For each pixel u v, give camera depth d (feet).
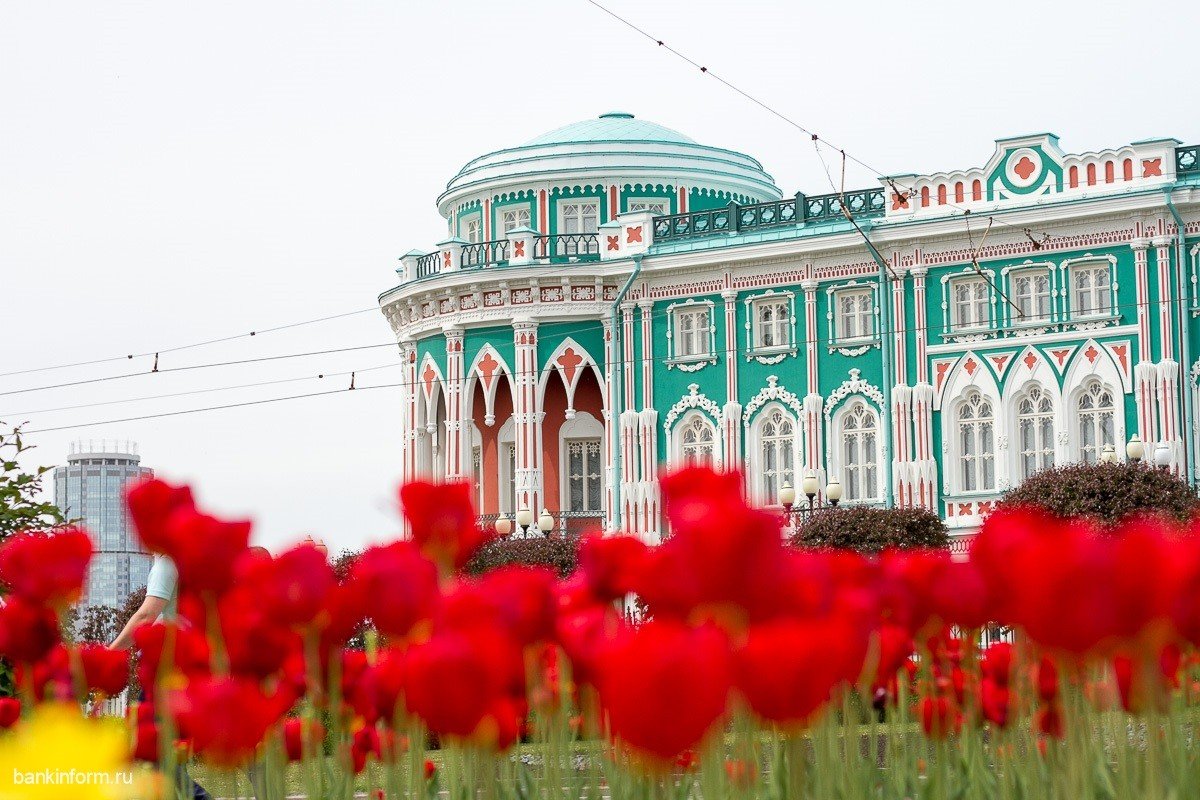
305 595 11.91
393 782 12.86
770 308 144.15
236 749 10.51
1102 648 10.96
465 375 153.79
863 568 14.37
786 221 143.54
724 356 144.77
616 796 12.35
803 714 8.37
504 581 12.69
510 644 11.43
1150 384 125.70
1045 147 130.52
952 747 15.85
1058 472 108.27
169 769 11.93
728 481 10.01
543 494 152.15
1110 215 127.54
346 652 14.47
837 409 139.74
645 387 147.74
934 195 135.54
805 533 116.06
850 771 12.84
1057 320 129.59
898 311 136.56
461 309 153.17
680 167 162.61
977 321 133.80
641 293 148.46
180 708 10.54
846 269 139.54
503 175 163.22
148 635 13.00
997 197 132.57
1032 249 130.82
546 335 150.30
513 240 151.02
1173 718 14.07
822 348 140.26
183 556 11.78
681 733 7.59
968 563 14.25
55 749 6.56
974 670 15.07
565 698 13.51
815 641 8.38
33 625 13.83
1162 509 101.65
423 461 158.81
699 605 9.37
